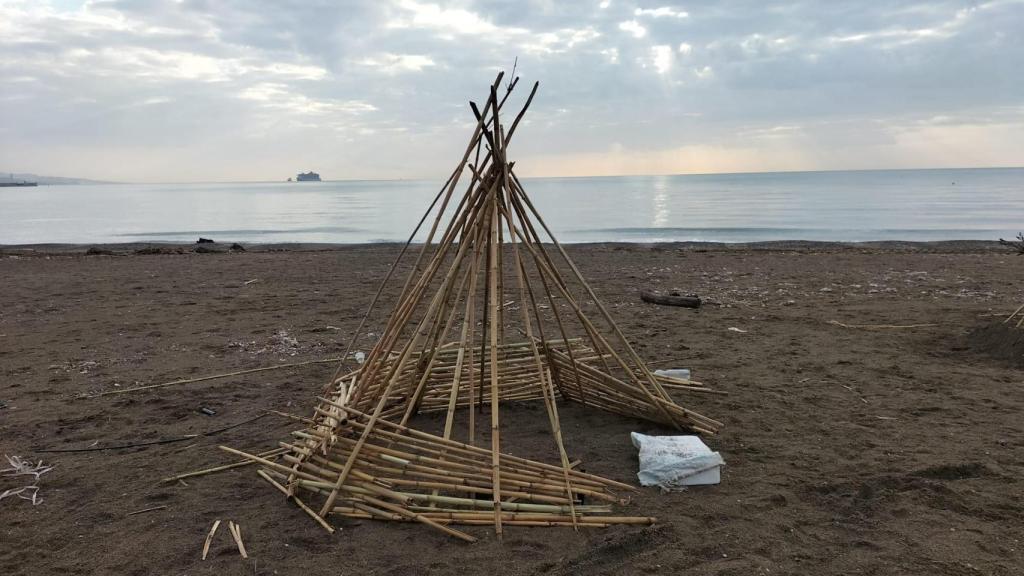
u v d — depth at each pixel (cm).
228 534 319
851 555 293
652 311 891
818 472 378
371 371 420
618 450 418
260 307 952
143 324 838
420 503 339
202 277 1284
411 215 4344
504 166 412
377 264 1482
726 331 761
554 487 344
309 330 795
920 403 498
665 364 622
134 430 466
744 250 1791
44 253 1795
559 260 1530
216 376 597
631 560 291
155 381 586
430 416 483
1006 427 443
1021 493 347
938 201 4909
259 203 6625
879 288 1073
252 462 404
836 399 512
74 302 1002
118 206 6241
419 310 908
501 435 446
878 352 657
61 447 435
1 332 794
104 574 288
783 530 316
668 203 5231
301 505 342
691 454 369
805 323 805
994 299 945
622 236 2628
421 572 284
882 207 4262
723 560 290
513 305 934
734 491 357
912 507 334
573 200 5959
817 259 1517
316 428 395
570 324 805
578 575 280
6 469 400
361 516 331
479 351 502
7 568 293
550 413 376
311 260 1579
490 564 289
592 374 468
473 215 420
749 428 452
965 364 610
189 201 7506
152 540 315
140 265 1493
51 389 561
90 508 348
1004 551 293
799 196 6125
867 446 415
